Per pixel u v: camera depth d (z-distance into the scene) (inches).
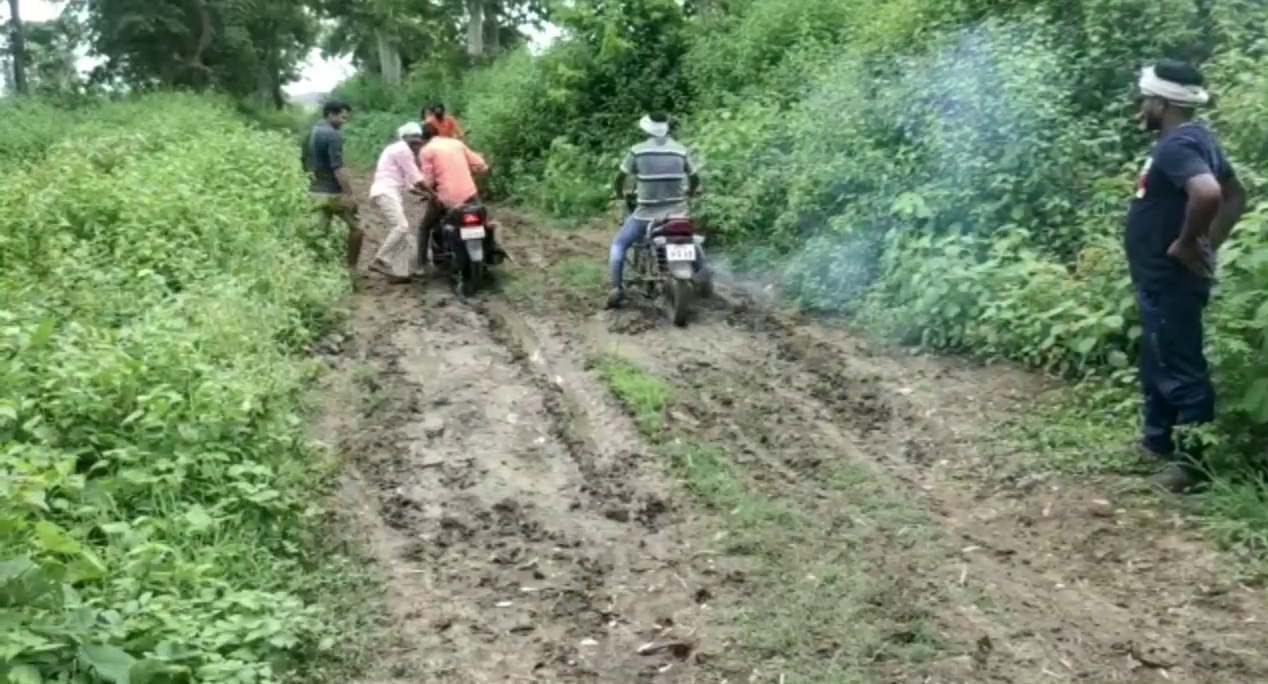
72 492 206.7
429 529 240.1
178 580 191.0
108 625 168.7
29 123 869.2
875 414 304.3
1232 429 246.8
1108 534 228.4
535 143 789.2
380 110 1444.4
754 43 684.7
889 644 189.5
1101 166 394.6
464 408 314.5
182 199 426.3
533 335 390.6
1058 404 296.8
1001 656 185.6
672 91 757.3
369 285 475.2
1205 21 435.5
